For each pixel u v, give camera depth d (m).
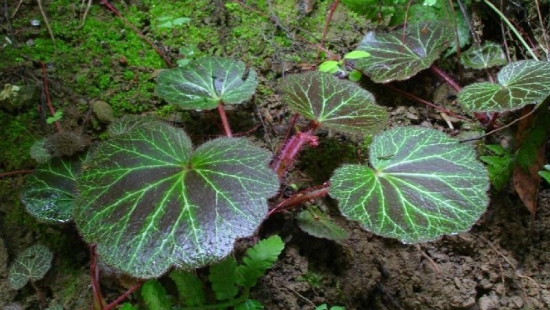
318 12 0.30
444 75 0.27
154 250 0.17
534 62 0.24
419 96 0.28
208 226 0.17
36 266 0.21
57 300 0.21
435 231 0.19
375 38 0.28
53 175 0.22
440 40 0.27
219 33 0.29
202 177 0.19
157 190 0.18
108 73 0.27
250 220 0.18
